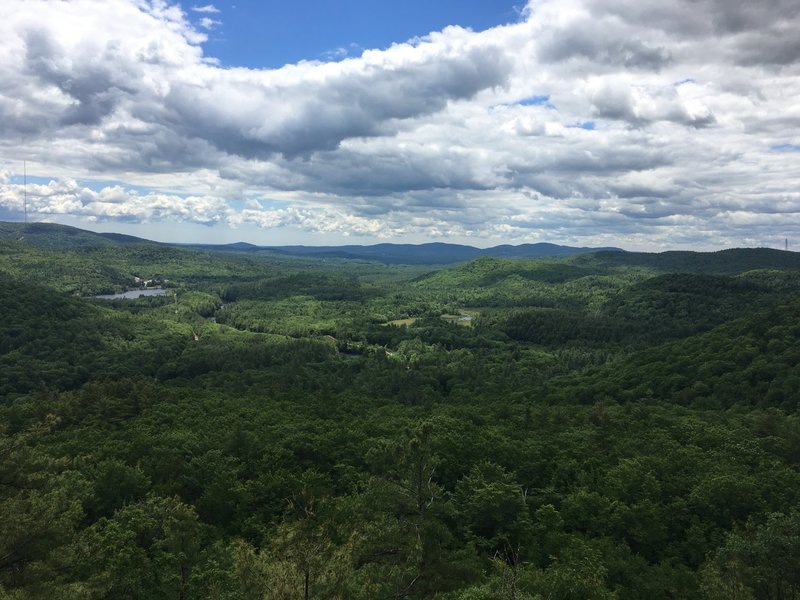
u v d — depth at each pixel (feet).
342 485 171.12
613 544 138.41
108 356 517.96
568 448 207.92
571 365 514.68
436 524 103.50
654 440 216.13
